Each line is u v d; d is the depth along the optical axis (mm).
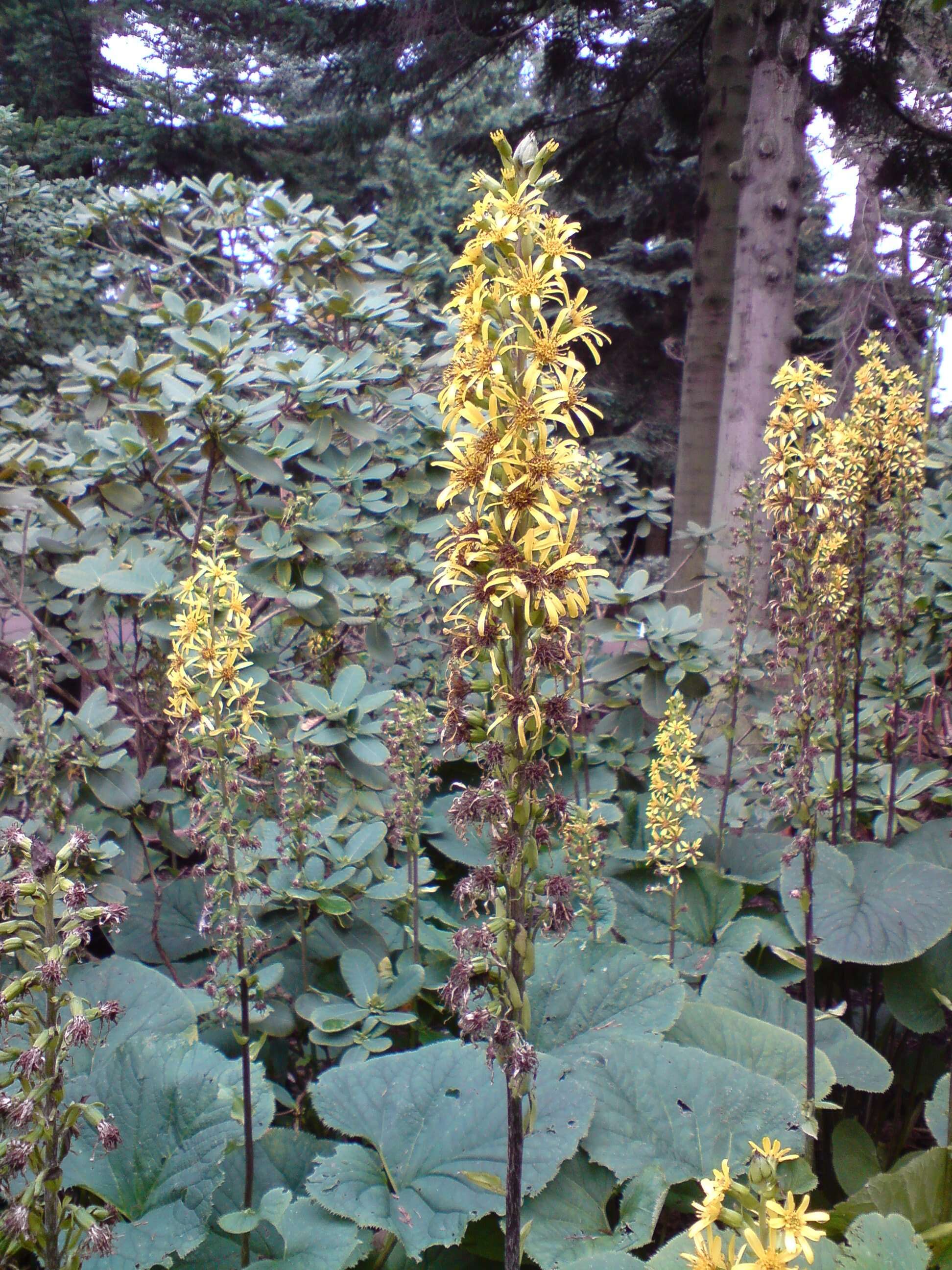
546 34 9820
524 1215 2254
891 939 2936
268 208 4652
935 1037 3422
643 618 4254
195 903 3320
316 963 3074
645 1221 2174
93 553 3887
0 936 1578
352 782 3283
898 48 7953
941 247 13172
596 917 3016
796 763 2477
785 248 6219
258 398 4414
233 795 2012
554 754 3852
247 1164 2146
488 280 1562
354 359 3682
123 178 14578
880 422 3268
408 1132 2344
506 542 1541
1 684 3799
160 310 3936
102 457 3520
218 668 1975
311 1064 3068
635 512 5125
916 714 3879
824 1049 2842
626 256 16750
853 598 3215
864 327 11875
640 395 17062
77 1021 1438
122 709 4074
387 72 10195
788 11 6074
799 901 2459
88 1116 1480
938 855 3498
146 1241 1999
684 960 3291
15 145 13133
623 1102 2486
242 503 3955
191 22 14617
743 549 5156
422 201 16938
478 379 1530
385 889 2949
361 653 4383
